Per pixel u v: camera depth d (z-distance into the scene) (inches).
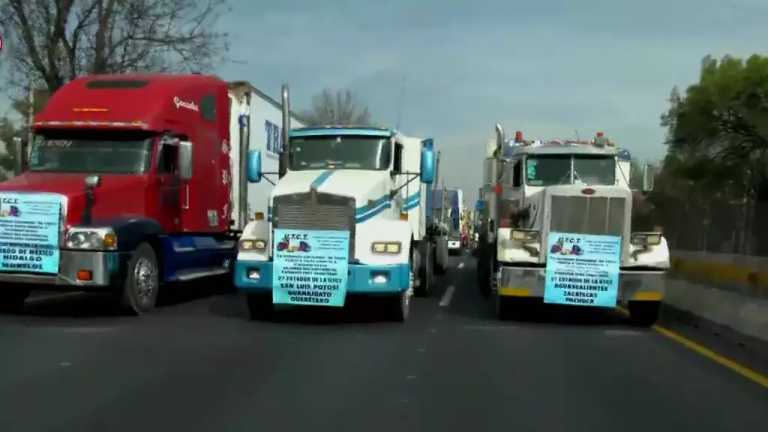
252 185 676.1
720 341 436.5
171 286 665.6
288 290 468.8
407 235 478.0
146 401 282.4
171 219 541.6
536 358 375.2
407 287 474.6
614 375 338.6
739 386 320.8
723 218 1043.3
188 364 347.3
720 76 2292.1
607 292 484.7
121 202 496.4
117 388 300.8
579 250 486.6
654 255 490.0
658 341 434.9
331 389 305.4
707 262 641.0
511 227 557.0
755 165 2212.1
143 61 888.3
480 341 422.6
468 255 1652.3
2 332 425.7
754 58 2305.6
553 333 457.7
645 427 259.0
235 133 645.3
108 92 534.6
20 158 523.8
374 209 487.5
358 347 397.1
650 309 494.0
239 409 274.1
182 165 528.7
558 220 488.7
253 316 494.9
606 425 260.8
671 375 340.8
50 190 466.6
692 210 1123.3
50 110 523.5
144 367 339.3
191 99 571.5
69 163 513.3
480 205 765.9
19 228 462.0
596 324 504.4
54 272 462.0
